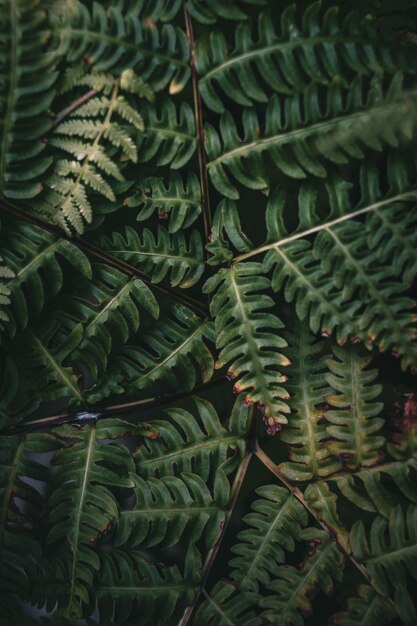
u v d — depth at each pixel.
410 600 0.42
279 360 0.42
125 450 0.44
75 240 0.42
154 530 0.44
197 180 0.42
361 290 0.40
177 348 0.43
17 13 0.37
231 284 0.42
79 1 0.40
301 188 0.41
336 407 0.44
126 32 0.39
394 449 0.42
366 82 0.40
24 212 0.41
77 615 0.44
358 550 0.43
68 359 0.45
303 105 0.41
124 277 0.43
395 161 0.40
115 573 0.44
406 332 0.40
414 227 0.40
